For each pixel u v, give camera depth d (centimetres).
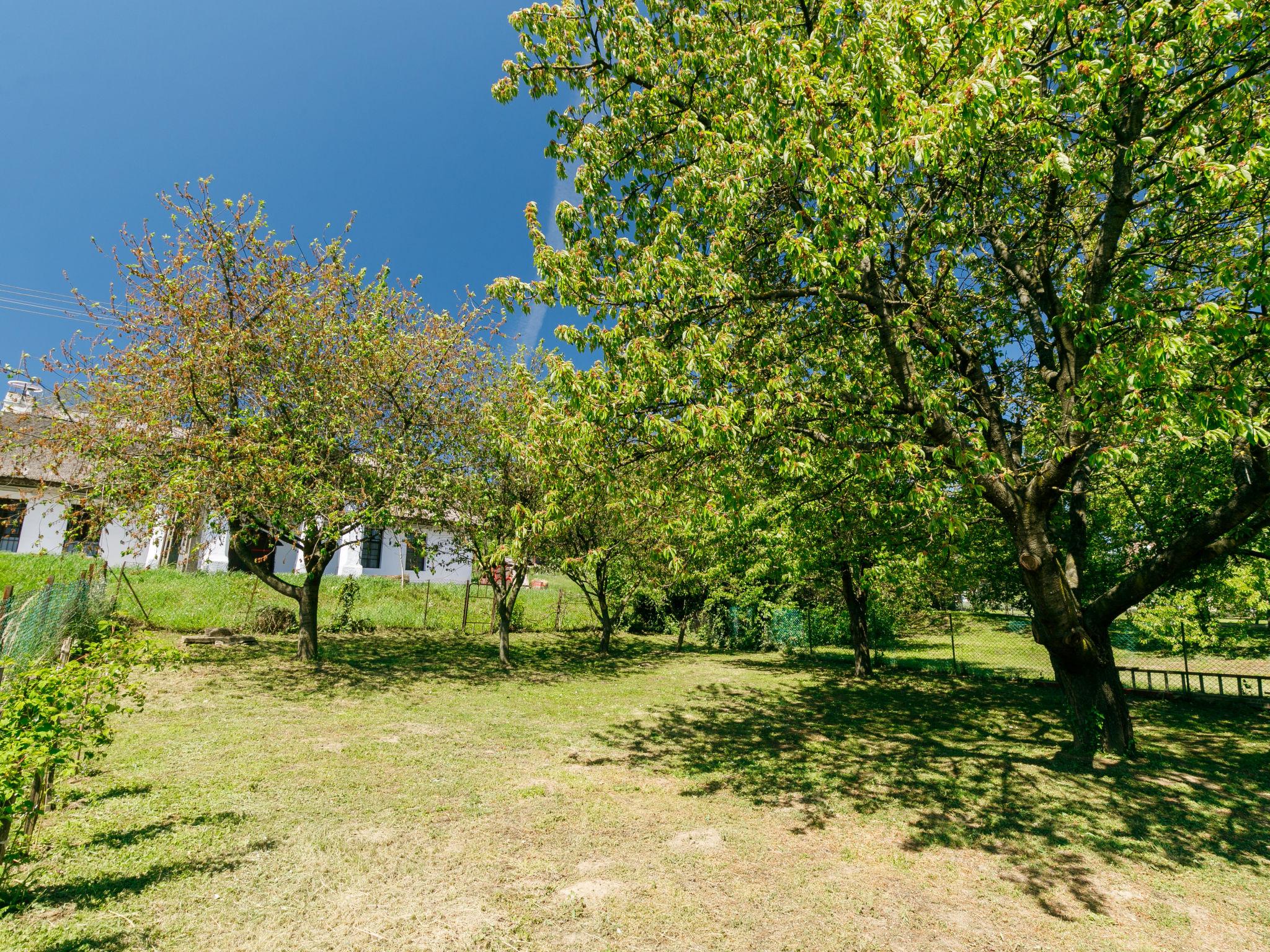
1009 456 866
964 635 2661
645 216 895
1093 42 610
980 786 758
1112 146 722
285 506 1263
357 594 2305
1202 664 1741
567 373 721
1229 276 603
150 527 1248
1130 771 818
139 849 505
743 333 873
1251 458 736
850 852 565
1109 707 894
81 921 400
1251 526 786
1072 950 418
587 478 808
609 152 871
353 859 508
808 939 419
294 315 1345
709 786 740
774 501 1060
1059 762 859
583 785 723
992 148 799
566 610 2714
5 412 1333
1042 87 693
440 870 497
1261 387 667
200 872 474
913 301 815
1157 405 584
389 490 1375
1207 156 648
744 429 730
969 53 558
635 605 2561
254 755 765
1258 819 657
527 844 556
